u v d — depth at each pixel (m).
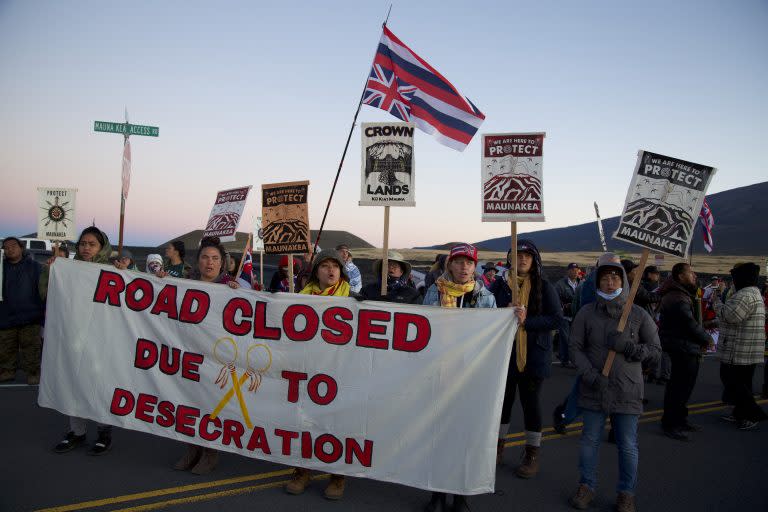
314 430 4.00
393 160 4.61
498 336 3.79
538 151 4.51
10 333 7.02
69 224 6.00
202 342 4.32
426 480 3.77
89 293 4.64
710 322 9.59
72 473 4.25
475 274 5.14
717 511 4.09
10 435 5.09
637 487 4.54
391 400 3.89
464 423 3.75
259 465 4.61
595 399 4.00
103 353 4.55
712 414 7.24
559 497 4.25
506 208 4.55
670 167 4.20
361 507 3.86
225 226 6.32
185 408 4.30
